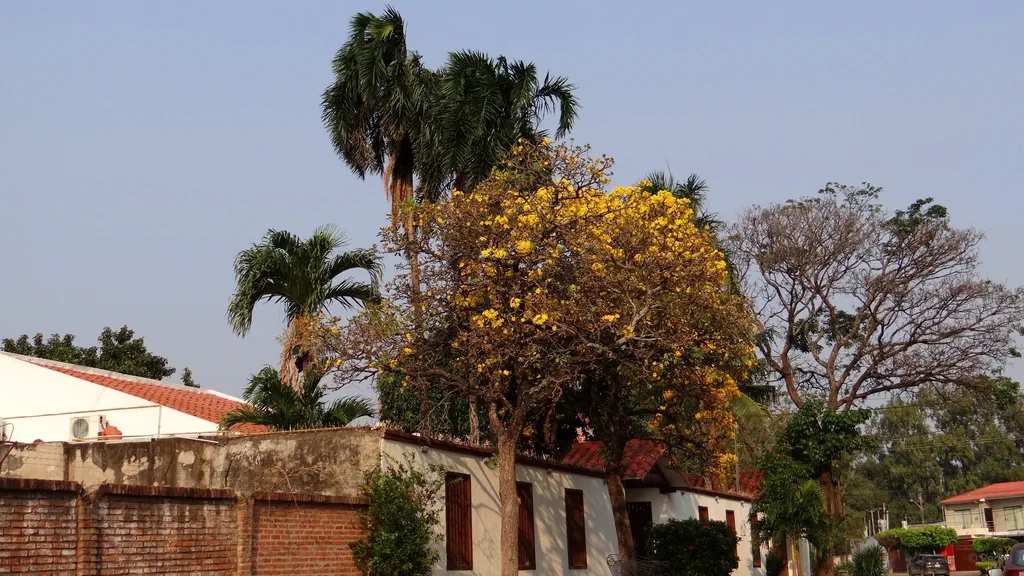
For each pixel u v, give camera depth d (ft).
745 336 67.46
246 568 41.14
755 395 136.67
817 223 148.25
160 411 69.36
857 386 152.87
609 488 74.49
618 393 71.26
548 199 60.18
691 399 74.90
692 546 82.17
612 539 81.82
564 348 58.80
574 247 59.98
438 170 85.81
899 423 280.10
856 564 144.46
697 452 76.38
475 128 84.07
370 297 71.82
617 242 62.75
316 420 63.26
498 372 57.67
